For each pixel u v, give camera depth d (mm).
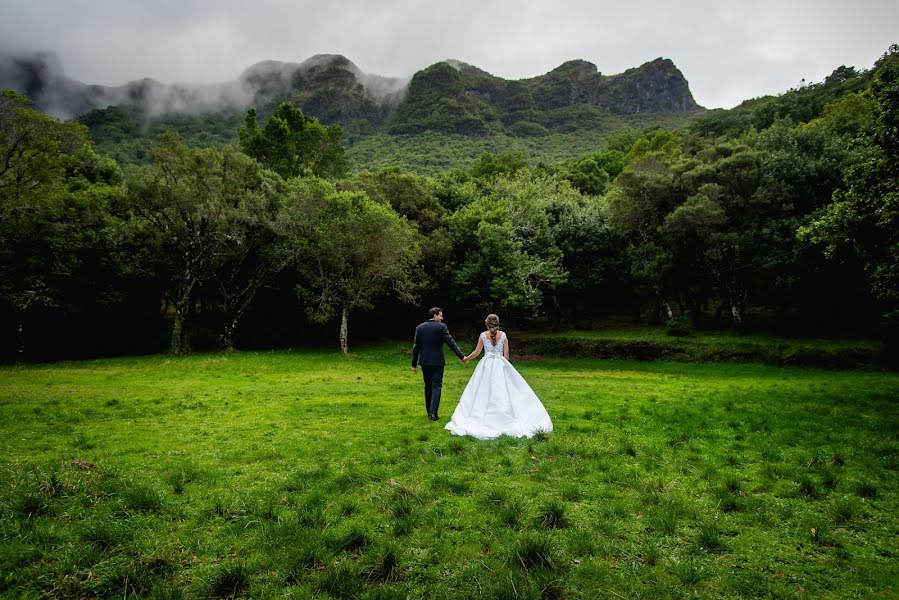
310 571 4035
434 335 10234
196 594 3678
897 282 15930
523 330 42906
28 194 24219
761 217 32594
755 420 10516
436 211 44969
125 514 5000
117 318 38625
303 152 59375
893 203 13180
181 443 8242
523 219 39188
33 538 4348
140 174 30797
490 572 3980
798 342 29344
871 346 27016
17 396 14008
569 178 62125
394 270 33406
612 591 3734
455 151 157500
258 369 23828
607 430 9219
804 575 3977
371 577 3963
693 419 10531
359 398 14039
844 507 5211
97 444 8109
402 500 5383
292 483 5980
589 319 45562
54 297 31359
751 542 4586
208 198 30969
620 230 38594
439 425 9594
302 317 44781
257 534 4594
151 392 15250
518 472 6543
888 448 8078
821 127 35781
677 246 35688
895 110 13148
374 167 127688
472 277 36531
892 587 3775
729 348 29828
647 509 5230
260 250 35438
